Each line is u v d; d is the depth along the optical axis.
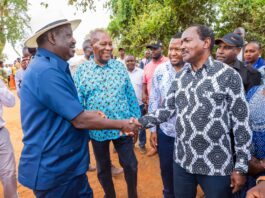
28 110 1.89
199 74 2.01
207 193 2.13
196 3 9.51
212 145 2.01
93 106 2.95
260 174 2.08
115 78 2.96
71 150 1.97
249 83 2.86
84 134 2.09
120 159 3.11
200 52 2.01
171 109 2.31
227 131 2.01
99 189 3.93
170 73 2.92
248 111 1.96
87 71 2.95
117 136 2.96
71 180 2.01
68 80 1.94
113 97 2.94
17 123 8.07
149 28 9.95
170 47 2.85
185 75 2.12
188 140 2.08
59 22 1.90
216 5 9.71
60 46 1.93
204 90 1.97
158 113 2.34
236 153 2.02
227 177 2.05
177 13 9.68
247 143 1.96
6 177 3.01
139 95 5.18
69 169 1.98
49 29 1.88
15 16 19.02
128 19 11.71
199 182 2.18
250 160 2.05
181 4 9.45
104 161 3.11
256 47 3.89
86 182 2.19
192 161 2.10
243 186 2.17
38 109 1.86
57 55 1.95
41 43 1.93
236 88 1.93
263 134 2.00
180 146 2.18
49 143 1.88
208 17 9.85
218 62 2.00
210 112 1.96
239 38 2.95
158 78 3.01
